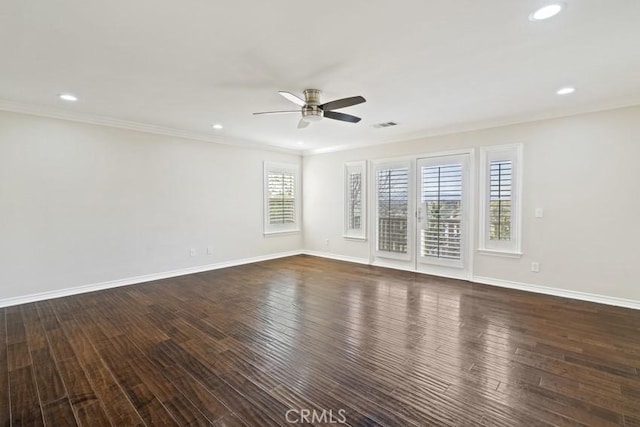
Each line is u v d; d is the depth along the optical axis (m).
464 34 2.09
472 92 3.19
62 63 2.52
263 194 6.25
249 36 2.11
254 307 3.56
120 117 4.19
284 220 6.64
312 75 2.76
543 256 3.99
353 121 3.57
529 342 2.66
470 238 4.60
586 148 3.66
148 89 3.11
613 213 3.53
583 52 2.34
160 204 4.82
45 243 3.82
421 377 2.15
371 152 5.77
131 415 1.78
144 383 2.09
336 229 6.38
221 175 5.57
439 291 4.14
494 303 3.64
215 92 3.20
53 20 1.91
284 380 2.12
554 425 1.69
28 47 2.25
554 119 3.85
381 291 4.16
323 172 6.58
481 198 4.46
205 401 1.91
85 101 3.50
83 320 3.18
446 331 2.89
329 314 3.34
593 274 3.67
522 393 1.97
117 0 1.71
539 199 3.99
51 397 1.95
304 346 2.61
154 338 2.76
